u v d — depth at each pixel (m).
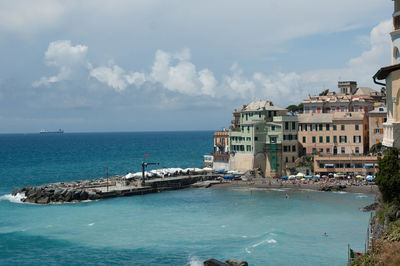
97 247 72.94
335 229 80.25
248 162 147.62
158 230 82.88
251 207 102.31
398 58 62.53
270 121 151.25
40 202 113.56
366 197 111.38
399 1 63.03
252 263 63.34
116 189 125.06
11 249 72.38
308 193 119.75
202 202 111.31
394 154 56.25
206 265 58.28
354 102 163.62
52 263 65.69
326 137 147.12
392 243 46.34
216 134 177.25
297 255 66.06
